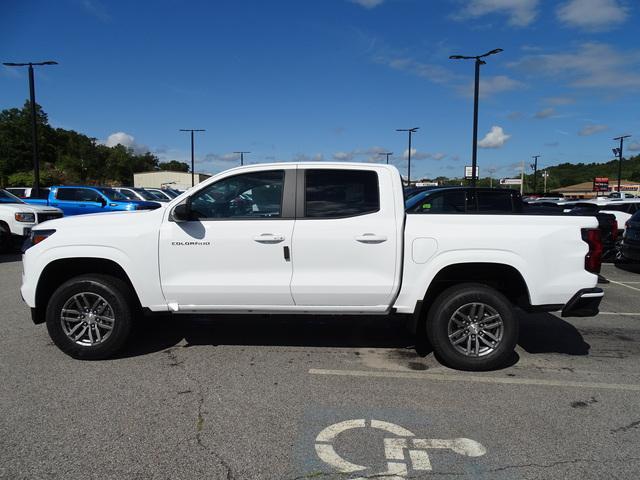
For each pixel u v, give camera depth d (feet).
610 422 11.62
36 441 10.37
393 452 10.18
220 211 14.98
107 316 15.14
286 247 14.48
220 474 9.32
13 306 22.15
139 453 9.98
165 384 13.51
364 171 15.02
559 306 14.52
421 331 18.58
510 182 187.93
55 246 14.84
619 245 40.29
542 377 14.48
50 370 14.42
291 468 9.56
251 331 18.65
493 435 10.94
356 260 14.49
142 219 15.07
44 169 344.08
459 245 14.34
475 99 80.48
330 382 13.85
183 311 15.10
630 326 20.27
